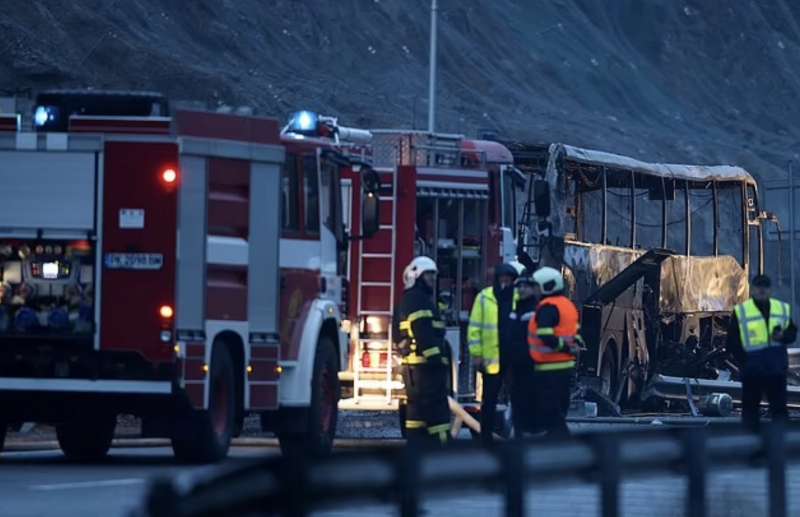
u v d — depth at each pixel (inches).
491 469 762.8
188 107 1920.5
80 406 1914.4
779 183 4672.7
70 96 1967.3
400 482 710.5
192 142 1895.9
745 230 4894.2
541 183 3174.2
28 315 1887.3
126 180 1884.8
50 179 1888.5
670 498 968.3
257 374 1998.0
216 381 1936.5
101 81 6530.5
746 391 2269.9
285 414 2123.5
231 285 1952.5
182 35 7603.4
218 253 1927.9
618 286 3882.9
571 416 3639.3
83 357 1875.0
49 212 1884.8
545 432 2007.9
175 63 6840.6
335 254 2242.9
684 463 909.8
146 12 7440.9
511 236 2987.2
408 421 1924.2
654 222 4394.7
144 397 1891.0
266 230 2001.7
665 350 4276.6
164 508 566.3
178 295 1875.0
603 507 832.9
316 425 2143.2
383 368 2573.8
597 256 3983.8
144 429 1920.5
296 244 2094.0
